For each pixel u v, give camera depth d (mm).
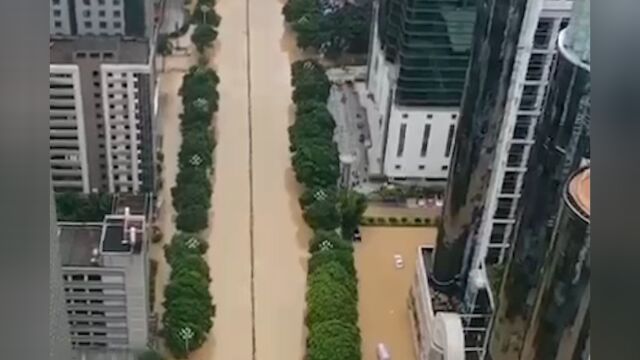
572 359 58031
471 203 85625
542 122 67250
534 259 65688
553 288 59000
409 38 105062
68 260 80438
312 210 106688
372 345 94688
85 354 85688
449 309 90500
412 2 102438
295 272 102000
